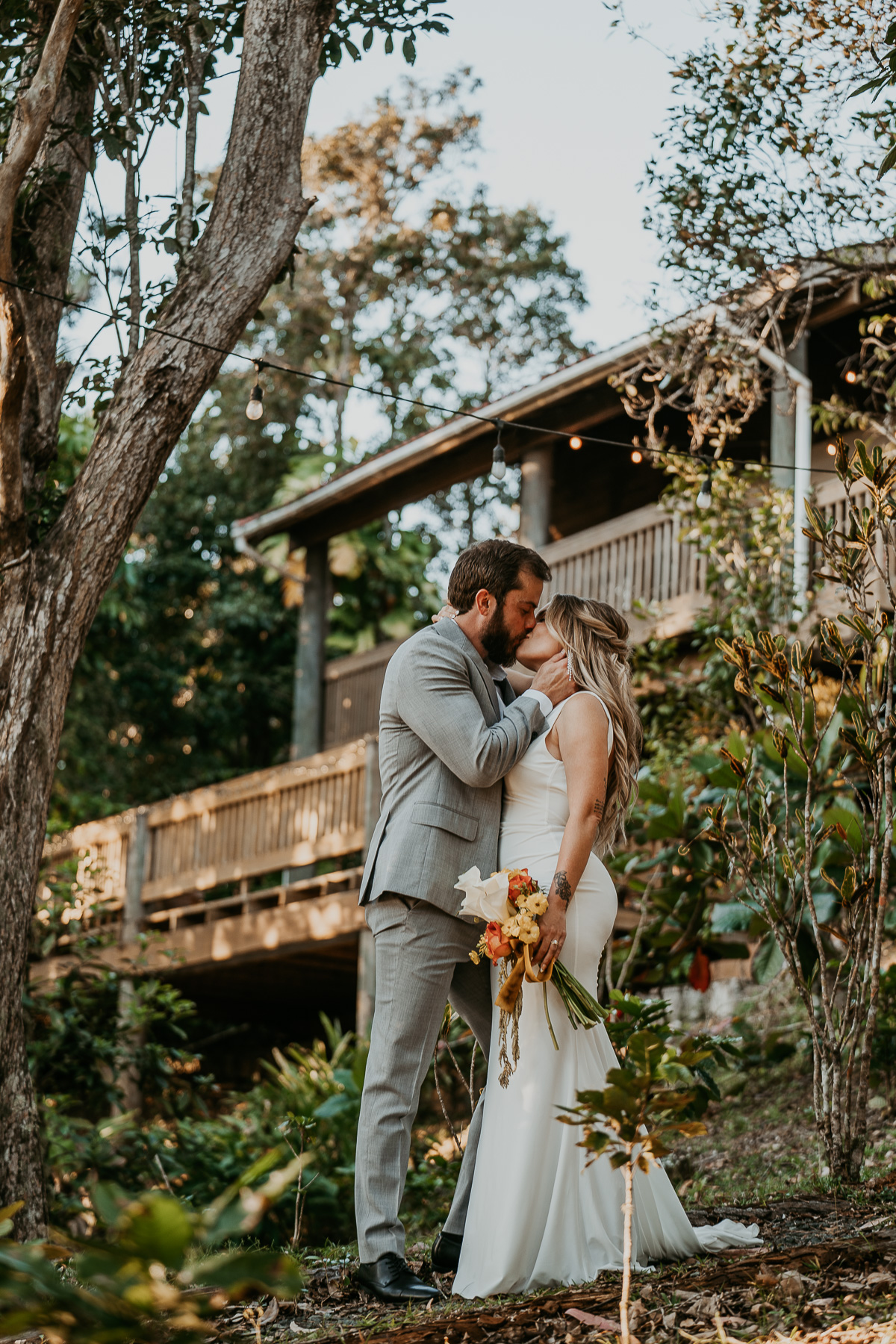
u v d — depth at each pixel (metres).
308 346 24.09
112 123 5.93
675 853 7.11
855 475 4.53
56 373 5.98
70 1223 8.17
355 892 10.05
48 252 5.93
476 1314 2.61
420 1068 3.17
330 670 14.34
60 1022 8.85
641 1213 2.99
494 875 2.99
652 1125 2.03
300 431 23.31
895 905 6.27
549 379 11.05
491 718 3.29
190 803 11.59
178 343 5.37
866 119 6.29
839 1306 2.46
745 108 6.60
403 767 3.26
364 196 24.33
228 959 11.02
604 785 3.12
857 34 6.16
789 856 4.73
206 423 22.83
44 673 5.12
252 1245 4.42
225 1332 2.56
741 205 6.91
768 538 8.40
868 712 4.54
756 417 11.54
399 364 23.33
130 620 18.66
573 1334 2.42
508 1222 2.88
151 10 5.89
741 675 4.59
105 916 11.66
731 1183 5.75
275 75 5.68
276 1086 9.24
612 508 14.16
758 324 8.95
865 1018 4.53
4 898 4.96
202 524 22.02
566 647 3.29
